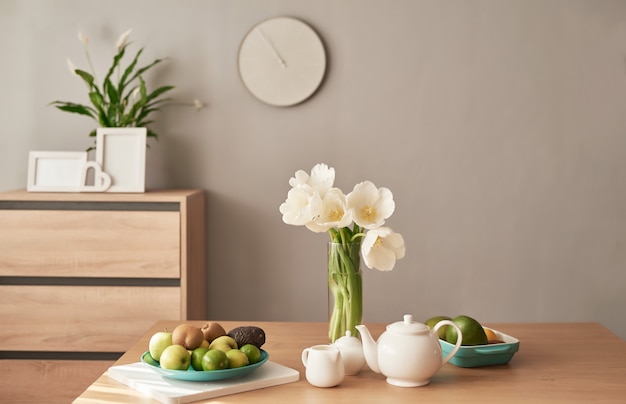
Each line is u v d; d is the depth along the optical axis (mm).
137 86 3584
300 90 3539
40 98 3584
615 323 3588
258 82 3549
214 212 3611
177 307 3111
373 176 3580
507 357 1969
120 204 3100
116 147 3273
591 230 3572
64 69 3572
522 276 3588
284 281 3621
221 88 3580
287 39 3537
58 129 3594
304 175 2027
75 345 3127
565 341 2203
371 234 1902
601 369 1928
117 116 3502
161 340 1824
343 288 2010
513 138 3559
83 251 3100
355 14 3537
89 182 3535
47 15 3562
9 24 3570
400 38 3539
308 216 1924
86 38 3379
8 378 3150
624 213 3561
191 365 1812
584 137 3553
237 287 3631
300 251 3609
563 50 3533
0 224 3096
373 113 3561
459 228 3582
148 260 3102
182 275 3105
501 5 3523
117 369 1900
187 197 3111
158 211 3098
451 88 3549
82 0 3562
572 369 1930
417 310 3605
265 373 1862
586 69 3535
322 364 1773
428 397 1718
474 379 1854
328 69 3559
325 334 2275
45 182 3279
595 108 3543
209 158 3600
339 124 3570
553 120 3549
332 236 2033
